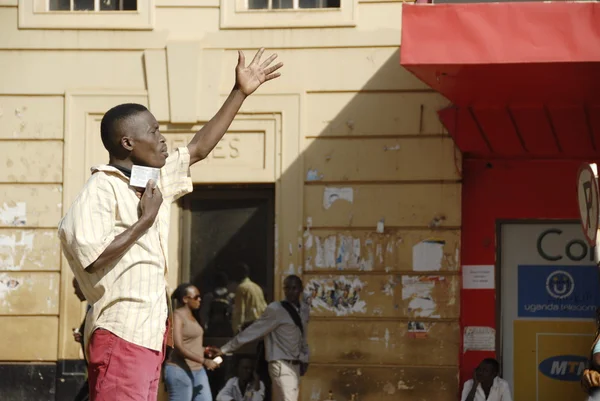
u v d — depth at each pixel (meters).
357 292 10.64
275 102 10.84
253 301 10.97
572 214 10.70
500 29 8.30
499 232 10.80
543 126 10.36
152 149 4.62
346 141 10.77
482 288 10.74
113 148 4.61
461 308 10.69
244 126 10.88
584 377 6.77
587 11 8.20
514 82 9.09
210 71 10.92
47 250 10.96
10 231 10.99
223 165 10.88
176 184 4.76
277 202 10.80
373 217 10.68
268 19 10.91
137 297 4.41
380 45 10.77
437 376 10.48
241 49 10.91
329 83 10.81
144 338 4.41
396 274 10.62
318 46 10.84
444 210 10.60
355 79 10.78
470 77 8.89
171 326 4.72
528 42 8.26
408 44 8.40
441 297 10.55
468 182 10.84
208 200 11.18
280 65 5.14
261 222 11.10
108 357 4.37
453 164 10.61
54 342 10.88
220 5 10.95
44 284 10.95
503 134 10.44
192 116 10.88
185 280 11.14
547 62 8.22
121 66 11.04
